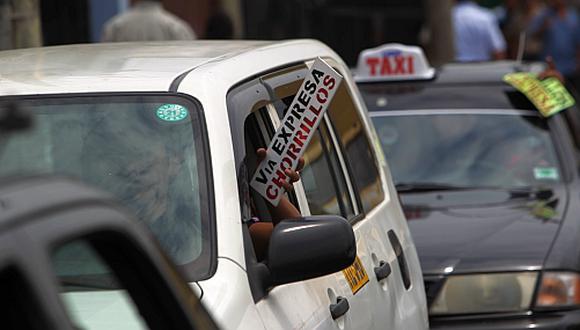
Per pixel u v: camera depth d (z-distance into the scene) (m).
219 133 7.30
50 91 7.59
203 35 32.94
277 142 7.79
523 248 12.77
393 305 9.30
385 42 39.34
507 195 14.44
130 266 4.18
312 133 7.77
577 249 12.77
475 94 15.57
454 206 14.13
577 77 33.84
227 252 6.80
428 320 11.53
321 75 7.78
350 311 8.11
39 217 3.69
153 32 19.67
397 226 10.34
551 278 12.48
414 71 15.83
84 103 7.52
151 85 7.59
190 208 7.03
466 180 14.88
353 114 10.41
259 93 8.08
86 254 4.60
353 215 9.38
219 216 6.97
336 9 38.75
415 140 15.24
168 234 6.94
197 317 4.50
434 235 13.17
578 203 14.01
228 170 7.19
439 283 12.56
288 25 37.84
